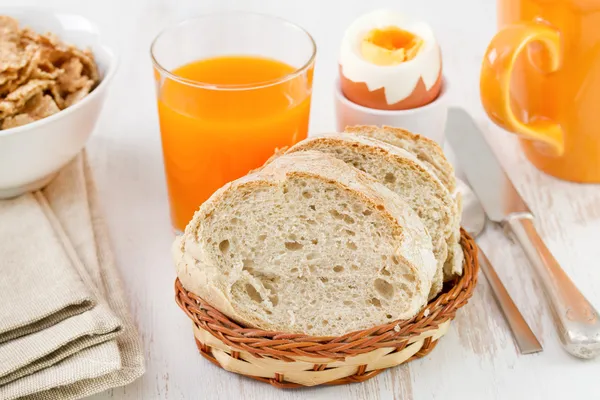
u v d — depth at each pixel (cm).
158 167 59
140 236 55
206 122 51
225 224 46
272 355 45
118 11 72
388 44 55
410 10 72
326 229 46
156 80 52
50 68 56
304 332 46
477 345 49
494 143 60
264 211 46
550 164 57
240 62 55
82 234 53
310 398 47
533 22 52
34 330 48
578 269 52
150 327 50
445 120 56
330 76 66
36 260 50
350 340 44
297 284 47
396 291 46
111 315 47
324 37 69
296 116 52
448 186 51
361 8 72
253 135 51
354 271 46
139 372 47
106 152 60
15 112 54
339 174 46
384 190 47
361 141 48
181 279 47
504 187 56
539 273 51
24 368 46
